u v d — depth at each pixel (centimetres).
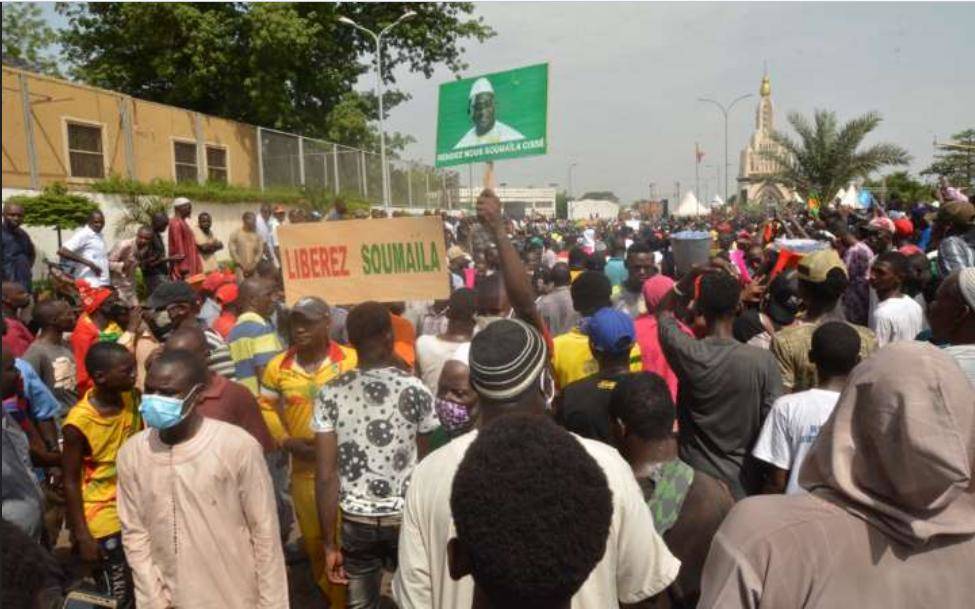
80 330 585
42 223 1234
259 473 315
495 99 438
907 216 1229
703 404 355
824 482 162
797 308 493
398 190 3466
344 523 358
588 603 187
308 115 3017
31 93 1450
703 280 366
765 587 155
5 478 269
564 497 114
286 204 2323
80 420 388
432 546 198
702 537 255
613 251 1206
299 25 2636
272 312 570
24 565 140
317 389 417
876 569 151
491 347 225
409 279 455
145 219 1589
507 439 120
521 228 2834
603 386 344
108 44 2922
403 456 358
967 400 146
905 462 145
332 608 408
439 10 3131
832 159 3019
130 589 407
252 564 315
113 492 403
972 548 151
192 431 309
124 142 1762
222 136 2184
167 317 515
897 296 529
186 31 2653
